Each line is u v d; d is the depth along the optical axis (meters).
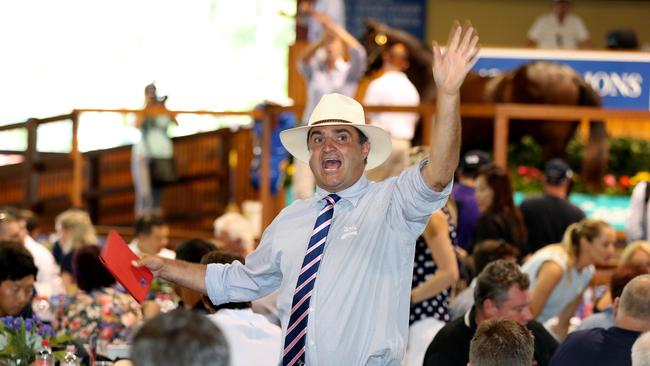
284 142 5.68
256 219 15.16
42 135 18.44
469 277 9.29
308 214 5.25
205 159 15.93
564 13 17.36
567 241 8.76
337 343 5.00
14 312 7.42
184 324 3.18
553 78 14.02
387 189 5.15
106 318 7.61
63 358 6.53
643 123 15.04
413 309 7.82
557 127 13.97
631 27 19.48
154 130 15.27
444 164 4.89
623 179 14.16
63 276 10.88
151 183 15.32
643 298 6.46
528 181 13.96
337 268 5.06
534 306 8.50
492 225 10.19
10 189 16.44
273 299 7.66
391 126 13.40
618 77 14.84
